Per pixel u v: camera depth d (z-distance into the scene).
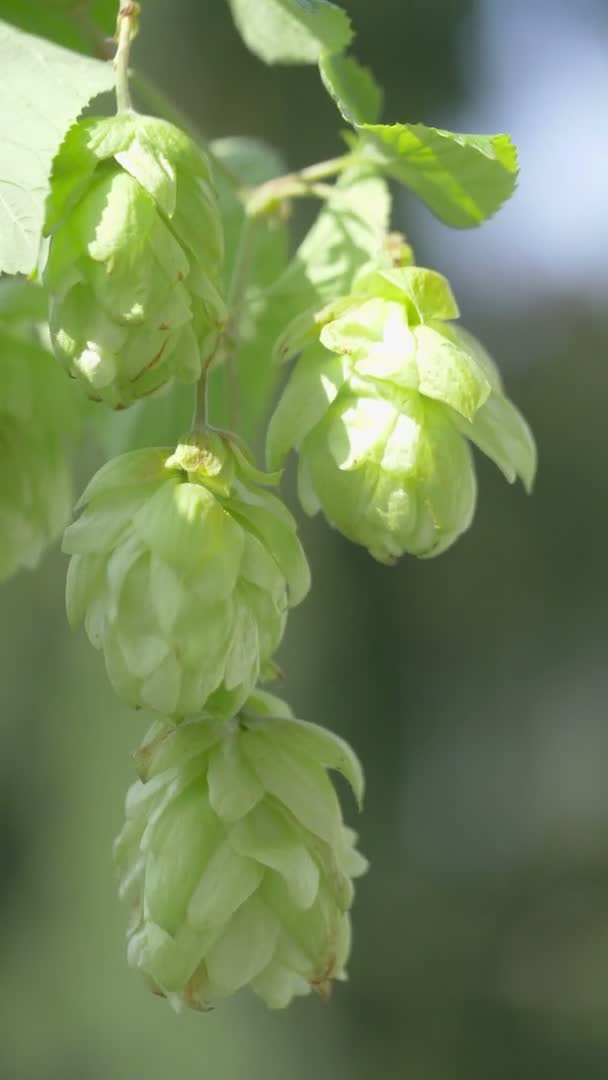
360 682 1.42
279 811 0.45
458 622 1.53
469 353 0.46
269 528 0.44
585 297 1.62
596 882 1.61
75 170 0.44
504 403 0.46
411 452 0.45
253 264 0.55
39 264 0.45
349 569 1.41
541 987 1.53
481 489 1.52
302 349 0.46
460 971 1.50
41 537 0.51
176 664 0.43
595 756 1.60
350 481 0.45
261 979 0.45
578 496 1.55
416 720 1.50
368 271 0.47
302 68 1.09
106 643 0.44
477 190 0.48
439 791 1.54
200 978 0.45
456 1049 1.43
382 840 1.47
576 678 1.59
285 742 0.46
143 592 0.43
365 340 0.45
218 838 0.45
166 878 0.45
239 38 1.05
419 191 0.49
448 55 1.29
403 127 0.47
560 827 1.62
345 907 0.45
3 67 0.45
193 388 0.53
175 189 0.44
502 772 1.58
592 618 1.55
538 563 1.54
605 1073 1.42
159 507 0.44
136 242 0.43
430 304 0.45
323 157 1.12
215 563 0.43
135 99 0.57
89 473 0.68
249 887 0.45
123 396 0.44
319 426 0.45
